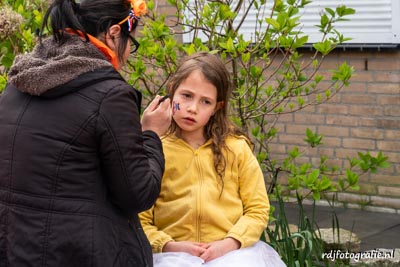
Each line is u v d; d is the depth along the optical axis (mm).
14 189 2586
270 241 4195
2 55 4344
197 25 4910
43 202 2537
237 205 3162
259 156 4707
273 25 4234
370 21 6594
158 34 4422
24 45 4430
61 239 2521
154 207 3170
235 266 2949
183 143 3188
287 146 7094
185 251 2998
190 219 3084
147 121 2855
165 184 3154
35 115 2586
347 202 6844
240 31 6855
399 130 6664
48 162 2537
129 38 2799
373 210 6746
